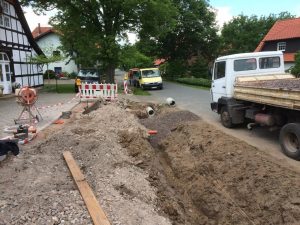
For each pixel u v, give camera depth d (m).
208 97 21.52
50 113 14.31
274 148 8.62
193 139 8.76
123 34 28.25
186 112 11.99
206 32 46.62
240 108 10.80
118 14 27.75
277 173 6.02
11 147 7.47
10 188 5.66
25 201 5.11
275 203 5.28
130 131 9.80
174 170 7.99
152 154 8.61
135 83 32.50
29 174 6.27
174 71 47.06
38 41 51.00
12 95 22.36
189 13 44.81
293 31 34.44
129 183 6.24
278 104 8.00
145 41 30.70
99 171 6.61
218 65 11.97
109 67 27.97
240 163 6.74
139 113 13.72
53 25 28.11
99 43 26.62
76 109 15.40
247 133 10.48
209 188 6.54
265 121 8.99
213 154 7.57
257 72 11.34
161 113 12.98
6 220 4.63
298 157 7.53
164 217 5.41
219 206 5.96
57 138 8.66
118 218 4.79
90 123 11.20
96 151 7.66
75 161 7.05
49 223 4.54
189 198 6.66
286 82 9.30
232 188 6.20
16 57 25.89
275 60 11.45
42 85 32.56
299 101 7.14
